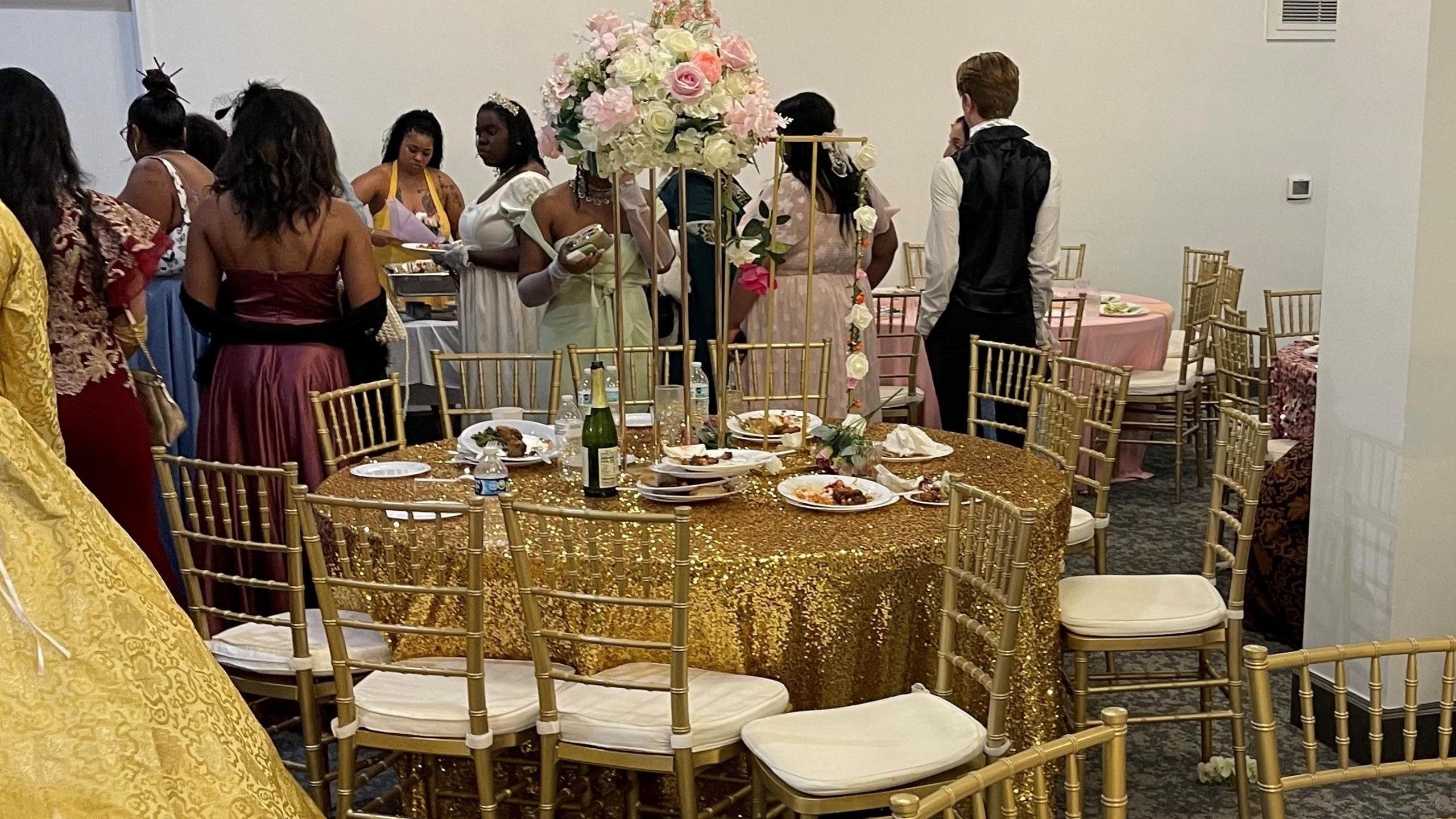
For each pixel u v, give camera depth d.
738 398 3.54
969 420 4.10
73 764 1.95
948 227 4.59
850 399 3.23
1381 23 3.07
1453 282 3.05
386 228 6.23
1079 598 3.05
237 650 2.73
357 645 2.73
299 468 3.49
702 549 2.54
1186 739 3.40
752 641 2.52
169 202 4.25
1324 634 3.41
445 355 3.81
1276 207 8.15
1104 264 7.98
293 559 2.57
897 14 7.40
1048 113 7.73
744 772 2.73
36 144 3.00
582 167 3.14
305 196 3.41
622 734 2.33
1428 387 3.08
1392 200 3.08
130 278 3.14
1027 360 4.68
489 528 2.69
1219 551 3.09
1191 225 8.05
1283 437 4.78
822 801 2.19
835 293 4.49
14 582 2.01
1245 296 8.21
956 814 1.40
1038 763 1.45
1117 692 3.23
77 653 2.01
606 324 4.14
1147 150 7.90
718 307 3.17
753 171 6.87
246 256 3.45
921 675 2.67
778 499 2.88
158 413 3.41
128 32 6.48
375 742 2.45
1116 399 3.49
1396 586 3.15
